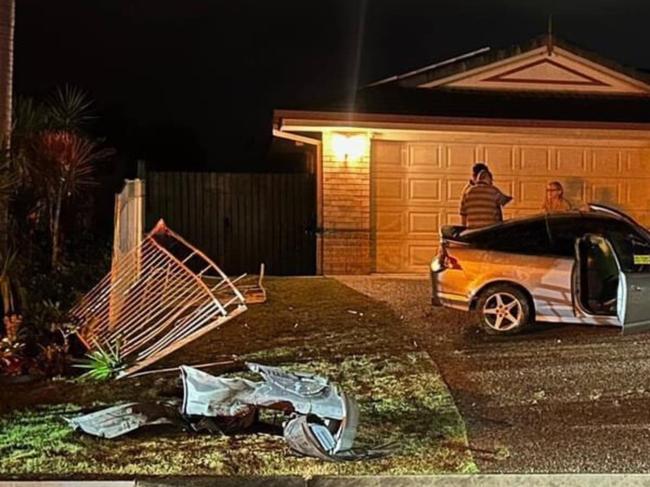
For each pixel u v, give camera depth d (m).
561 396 7.39
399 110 14.55
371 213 15.16
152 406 6.66
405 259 15.26
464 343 9.26
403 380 7.86
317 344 9.20
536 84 15.92
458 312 10.78
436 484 5.46
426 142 15.26
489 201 12.56
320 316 10.59
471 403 7.20
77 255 11.38
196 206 16.77
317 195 15.43
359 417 6.52
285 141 16.67
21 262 9.04
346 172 15.03
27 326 8.57
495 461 5.82
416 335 9.60
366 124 14.23
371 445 6.17
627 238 9.25
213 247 16.78
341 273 15.05
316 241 15.59
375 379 7.89
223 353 8.84
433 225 15.31
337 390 6.34
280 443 6.20
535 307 9.50
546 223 9.66
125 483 5.44
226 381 6.59
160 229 9.57
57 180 10.42
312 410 6.18
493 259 9.61
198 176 16.78
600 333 9.74
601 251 9.43
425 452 6.01
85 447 6.11
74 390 7.65
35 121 10.34
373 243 15.18
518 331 9.57
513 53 15.75
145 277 9.32
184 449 6.07
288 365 8.36
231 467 5.71
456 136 15.30
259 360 8.55
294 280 13.93
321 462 5.80
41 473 5.61
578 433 6.42
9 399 7.39
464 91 15.86
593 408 7.05
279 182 17.00
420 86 15.80
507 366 8.34
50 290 9.35
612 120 14.77
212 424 6.44
